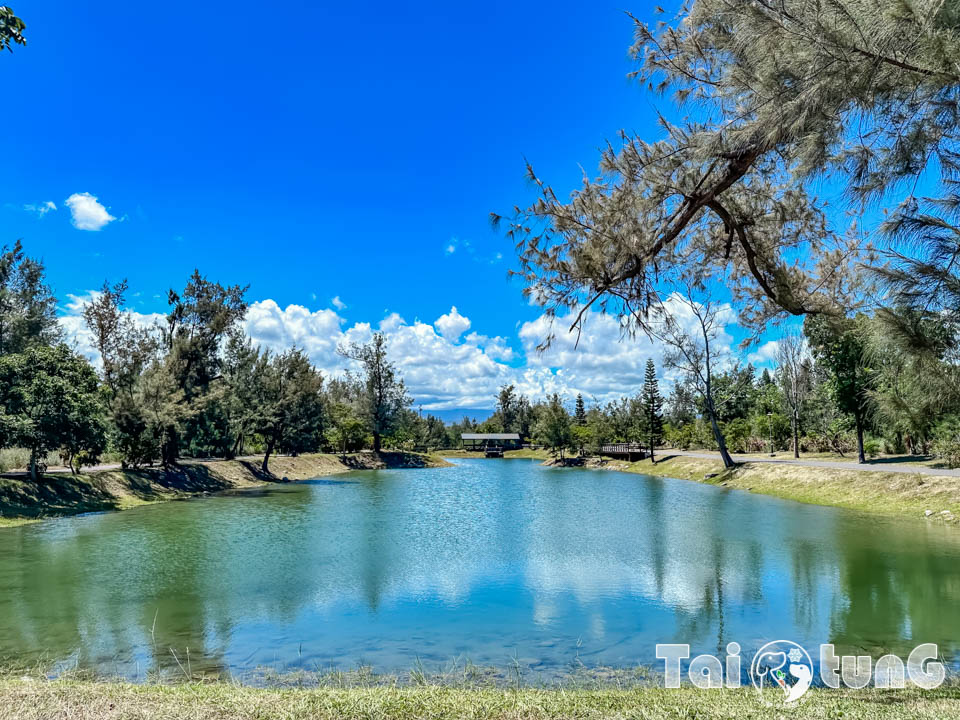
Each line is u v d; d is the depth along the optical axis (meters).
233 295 43.94
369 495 35.78
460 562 16.39
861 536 18.67
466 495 35.53
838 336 8.16
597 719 5.06
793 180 6.39
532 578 14.42
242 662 8.87
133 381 35.41
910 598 11.98
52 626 10.76
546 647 9.48
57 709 5.22
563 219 7.38
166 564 16.20
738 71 6.09
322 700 5.54
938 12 4.62
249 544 19.25
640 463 56.97
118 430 33.44
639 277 7.54
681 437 68.75
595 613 11.40
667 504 29.31
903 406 6.13
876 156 6.05
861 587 12.86
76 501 26.92
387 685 7.70
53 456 35.62
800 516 23.52
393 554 17.61
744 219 7.80
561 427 75.38
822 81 5.14
